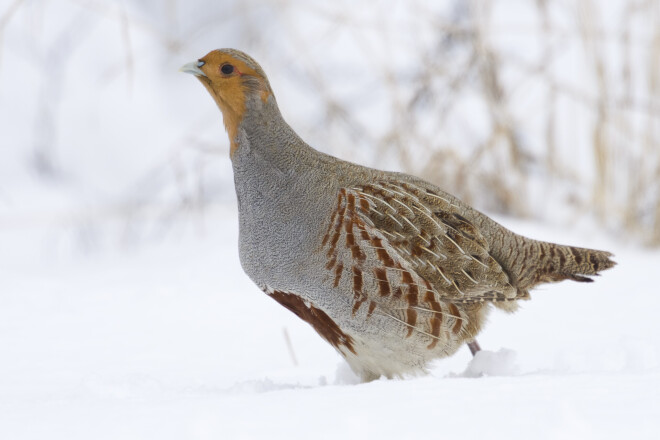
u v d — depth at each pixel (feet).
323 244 29.45
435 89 60.18
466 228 31.01
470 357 35.78
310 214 29.66
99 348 37.65
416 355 30.45
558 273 33.12
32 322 42.22
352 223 29.19
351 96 65.46
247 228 30.76
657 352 28.68
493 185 57.98
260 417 19.11
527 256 32.48
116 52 80.48
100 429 19.49
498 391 20.26
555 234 54.19
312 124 60.90
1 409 24.27
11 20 79.66
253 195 30.50
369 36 68.23
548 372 27.99
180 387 29.12
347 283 29.30
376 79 66.28
